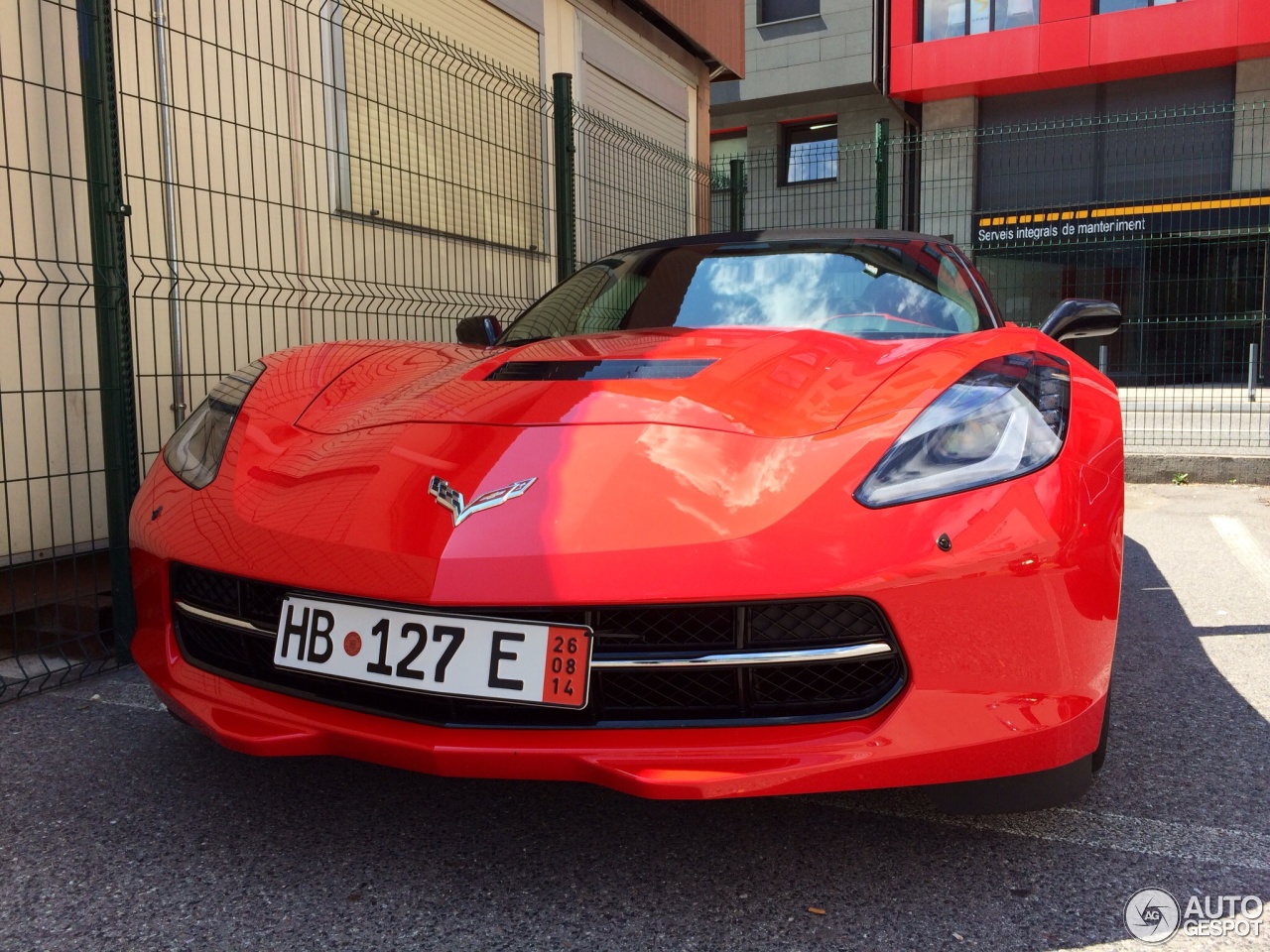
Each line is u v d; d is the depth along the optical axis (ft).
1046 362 6.00
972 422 5.10
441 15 17.03
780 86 55.77
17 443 9.78
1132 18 48.29
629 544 4.55
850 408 5.40
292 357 7.29
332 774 6.33
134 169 11.07
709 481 4.82
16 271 9.82
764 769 4.47
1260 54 47.21
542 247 19.33
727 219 28.53
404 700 4.87
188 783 6.19
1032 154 49.75
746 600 4.45
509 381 6.19
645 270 9.00
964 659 4.58
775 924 4.57
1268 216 43.70
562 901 4.79
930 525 4.60
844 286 8.12
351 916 4.66
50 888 4.94
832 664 4.67
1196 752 6.60
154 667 5.73
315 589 4.86
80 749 6.77
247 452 5.90
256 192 12.88
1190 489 19.40
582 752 4.55
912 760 4.54
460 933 4.52
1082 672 4.82
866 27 53.36
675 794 4.41
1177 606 10.58
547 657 4.58
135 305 10.96
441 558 4.64
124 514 8.70
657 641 4.65
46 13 10.11
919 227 35.40
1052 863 5.11
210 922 4.62
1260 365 43.80
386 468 5.29
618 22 24.00
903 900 4.76
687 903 4.76
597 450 5.10
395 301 15.21
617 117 24.14
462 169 17.10
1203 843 5.31
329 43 14.16
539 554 4.57
